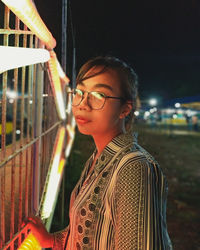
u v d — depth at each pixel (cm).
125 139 104
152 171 93
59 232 145
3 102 123
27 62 128
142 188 89
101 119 104
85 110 104
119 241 89
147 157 97
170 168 1057
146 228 86
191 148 1647
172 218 595
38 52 136
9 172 306
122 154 99
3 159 125
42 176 258
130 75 108
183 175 961
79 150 880
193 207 665
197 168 1095
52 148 371
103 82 103
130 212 88
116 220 95
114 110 105
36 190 213
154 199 90
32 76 197
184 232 532
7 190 268
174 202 689
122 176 93
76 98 109
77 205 106
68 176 636
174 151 1488
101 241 98
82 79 106
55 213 463
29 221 145
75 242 106
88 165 122
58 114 482
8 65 108
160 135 2353
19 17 124
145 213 87
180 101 1359
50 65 245
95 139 113
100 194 100
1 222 129
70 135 772
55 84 332
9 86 401
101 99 103
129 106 108
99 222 99
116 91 104
